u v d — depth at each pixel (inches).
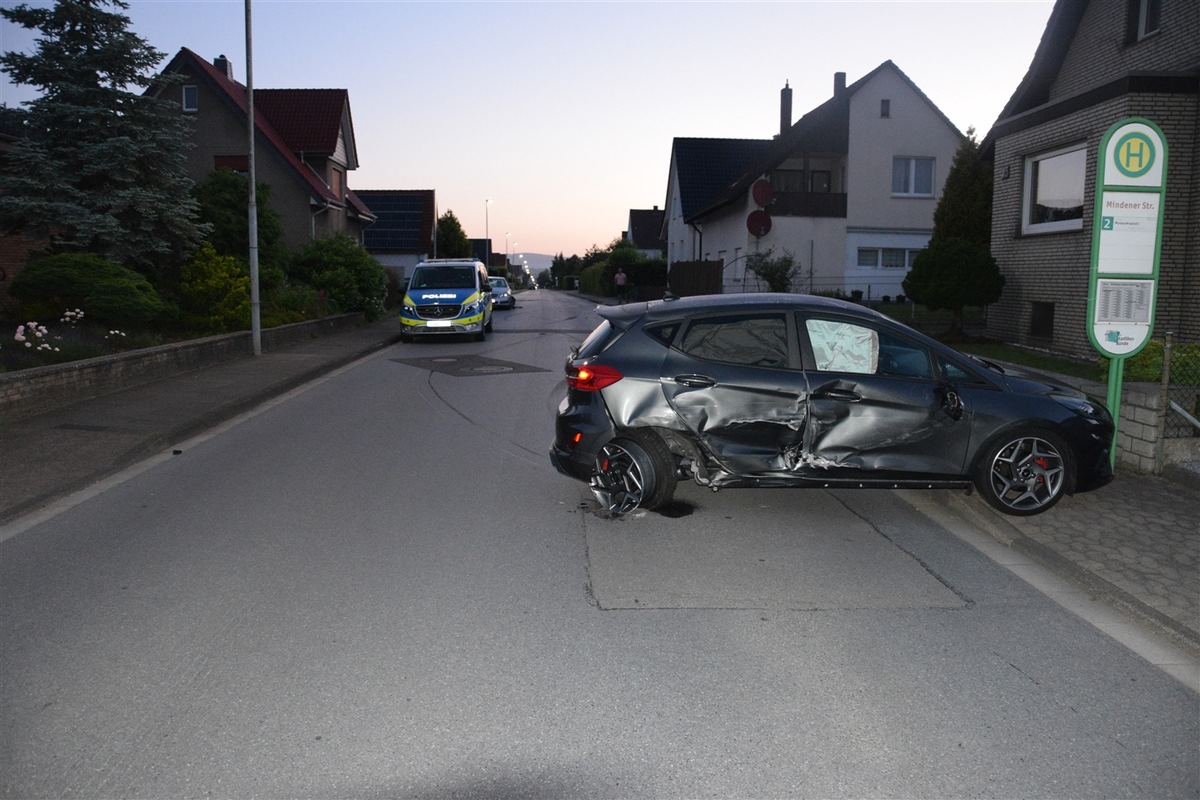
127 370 493.7
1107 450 267.4
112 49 664.4
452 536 246.5
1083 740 143.7
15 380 391.2
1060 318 601.6
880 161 1278.3
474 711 150.4
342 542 240.8
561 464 271.7
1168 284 536.7
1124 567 217.5
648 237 3166.8
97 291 569.9
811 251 1282.0
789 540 245.0
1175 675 166.9
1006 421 258.1
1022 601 202.7
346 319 973.8
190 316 693.3
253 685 159.2
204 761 135.3
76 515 266.8
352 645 175.6
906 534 252.1
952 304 658.8
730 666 167.8
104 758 136.1
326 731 143.9
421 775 131.9
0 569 219.1
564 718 148.3
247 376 553.0
